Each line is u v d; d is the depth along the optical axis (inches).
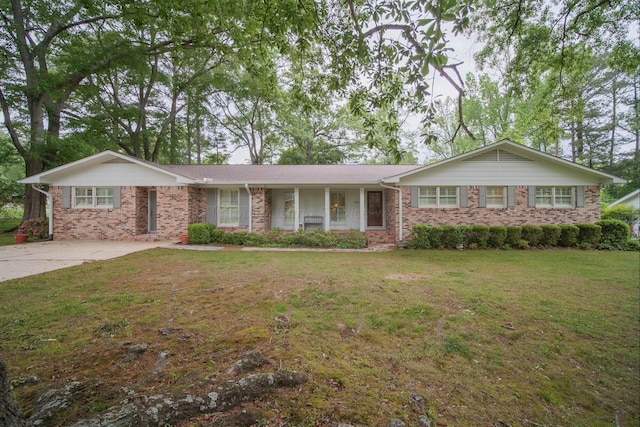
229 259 319.3
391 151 174.9
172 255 343.3
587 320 152.8
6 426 54.8
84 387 81.0
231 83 758.5
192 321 139.1
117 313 148.3
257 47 240.2
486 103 1003.3
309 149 1086.4
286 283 212.1
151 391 80.2
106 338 119.2
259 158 1076.5
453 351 118.8
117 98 724.0
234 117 919.0
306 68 263.9
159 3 215.9
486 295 189.5
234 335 123.4
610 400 96.5
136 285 204.2
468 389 95.9
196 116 848.9
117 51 529.3
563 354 121.3
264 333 125.9
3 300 168.7
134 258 318.0
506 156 453.1
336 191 575.2
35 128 510.6
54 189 477.4
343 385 91.1
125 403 72.4
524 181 452.4
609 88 922.1
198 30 237.3
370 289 198.7
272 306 162.1
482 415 84.2
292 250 410.0
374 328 136.9
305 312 153.7
